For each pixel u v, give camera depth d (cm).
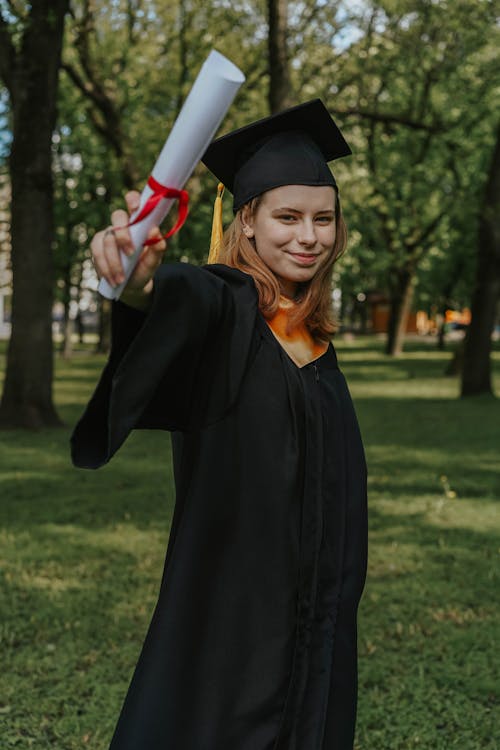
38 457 1048
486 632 464
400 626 466
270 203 200
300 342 206
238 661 196
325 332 214
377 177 2111
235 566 196
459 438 1237
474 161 2269
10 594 520
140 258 159
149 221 154
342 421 211
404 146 2183
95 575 561
